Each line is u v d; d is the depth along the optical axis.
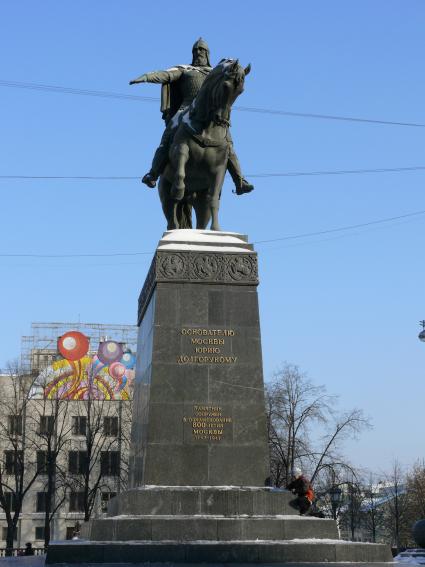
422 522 12.20
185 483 13.30
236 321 14.33
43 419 58.56
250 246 15.02
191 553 11.26
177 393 13.75
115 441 60.78
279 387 42.91
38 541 66.38
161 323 14.13
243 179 16.48
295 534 12.25
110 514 14.35
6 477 64.56
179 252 14.59
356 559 11.45
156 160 16.47
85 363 67.06
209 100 15.52
